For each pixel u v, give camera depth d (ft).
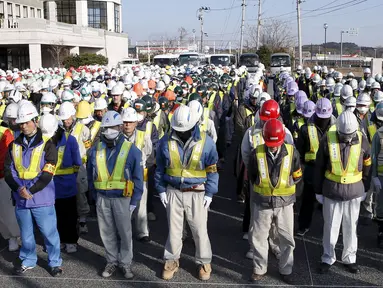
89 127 24.22
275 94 65.67
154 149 24.36
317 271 19.10
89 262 20.30
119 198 18.31
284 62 140.15
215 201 28.35
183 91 37.55
